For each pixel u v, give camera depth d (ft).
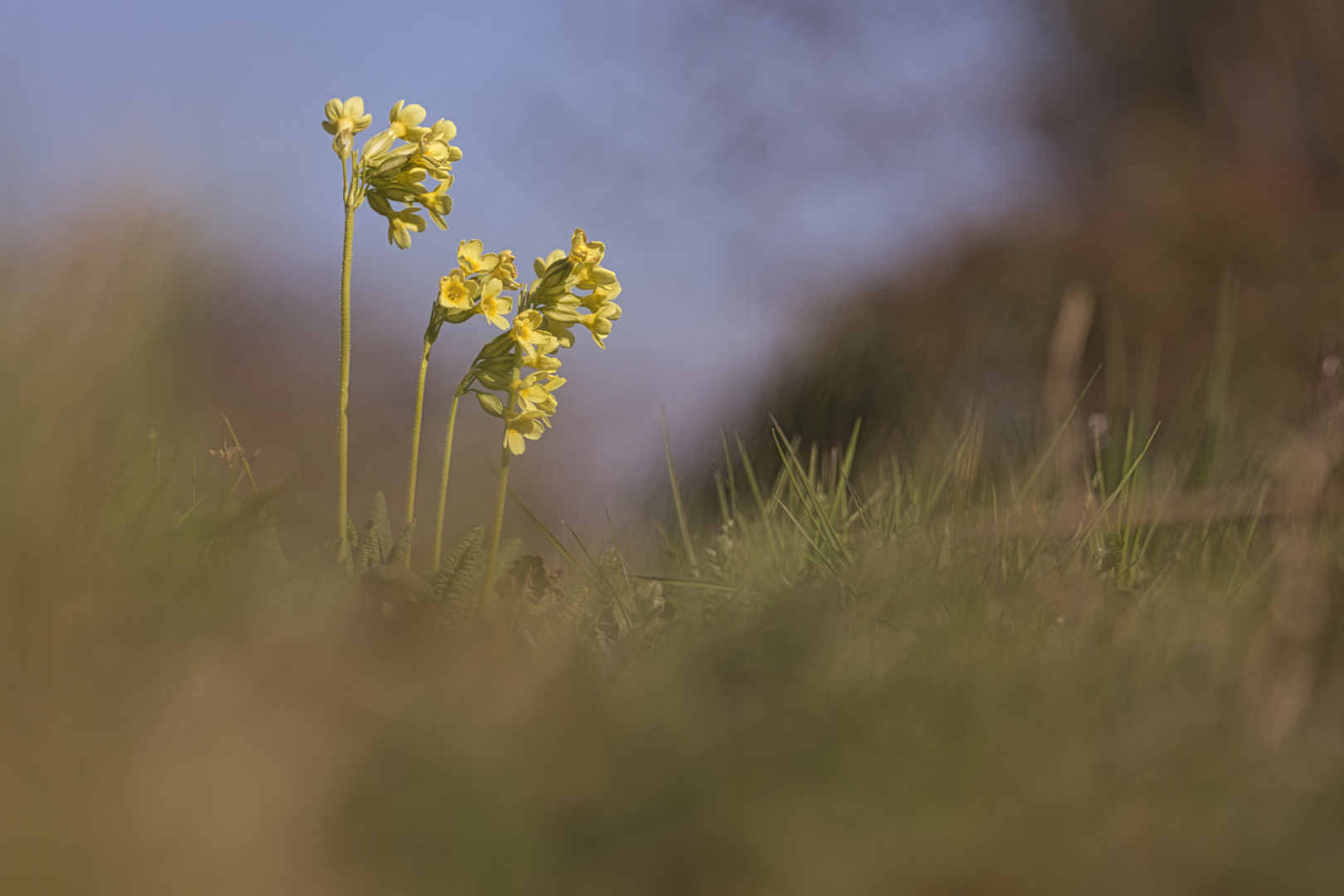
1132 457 14.90
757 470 24.84
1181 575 14.38
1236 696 13.73
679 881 12.78
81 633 13.55
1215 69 38.68
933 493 14.84
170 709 13.12
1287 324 25.85
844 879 12.51
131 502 13.87
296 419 20.18
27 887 10.34
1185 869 12.98
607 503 21.99
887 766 13.56
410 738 13.53
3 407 13.74
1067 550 14.39
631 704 13.67
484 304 14.28
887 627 14.01
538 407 14.25
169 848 11.16
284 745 13.39
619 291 14.33
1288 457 14.42
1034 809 13.50
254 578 13.88
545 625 14.24
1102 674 13.75
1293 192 31.37
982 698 13.69
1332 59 35.65
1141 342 28.19
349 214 14.24
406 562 14.21
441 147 14.30
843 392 26.50
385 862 12.30
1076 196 37.52
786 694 13.70
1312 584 13.82
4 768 11.66
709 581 14.57
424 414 23.35
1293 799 13.53
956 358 28.86
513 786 13.48
